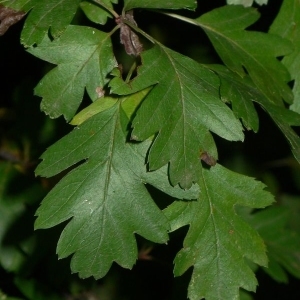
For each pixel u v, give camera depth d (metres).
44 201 0.31
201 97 0.31
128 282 0.45
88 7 0.33
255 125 0.31
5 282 0.44
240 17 0.34
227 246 0.32
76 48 0.32
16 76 0.43
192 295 0.32
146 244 0.42
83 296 0.44
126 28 0.32
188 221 0.32
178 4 0.33
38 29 0.30
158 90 0.30
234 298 0.32
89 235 0.31
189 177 0.30
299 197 0.53
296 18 0.35
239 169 0.50
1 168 0.42
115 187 0.31
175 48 0.44
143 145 0.31
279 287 0.49
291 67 0.34
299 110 0.34
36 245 0.40
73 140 0.31
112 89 0.30
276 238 0.44
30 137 0.42
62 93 0.31
